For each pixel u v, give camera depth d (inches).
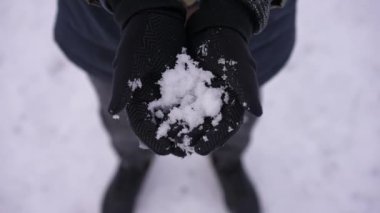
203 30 24.9
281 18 32.0
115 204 55.3
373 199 57.0
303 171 58.6
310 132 60.4
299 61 64.3
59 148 60.2
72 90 63.6
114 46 32.7
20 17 67.7
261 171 58.7
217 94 24.7
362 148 59.3
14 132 61.1
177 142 24.6
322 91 62.5
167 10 24.9
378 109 61.4
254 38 31.0
